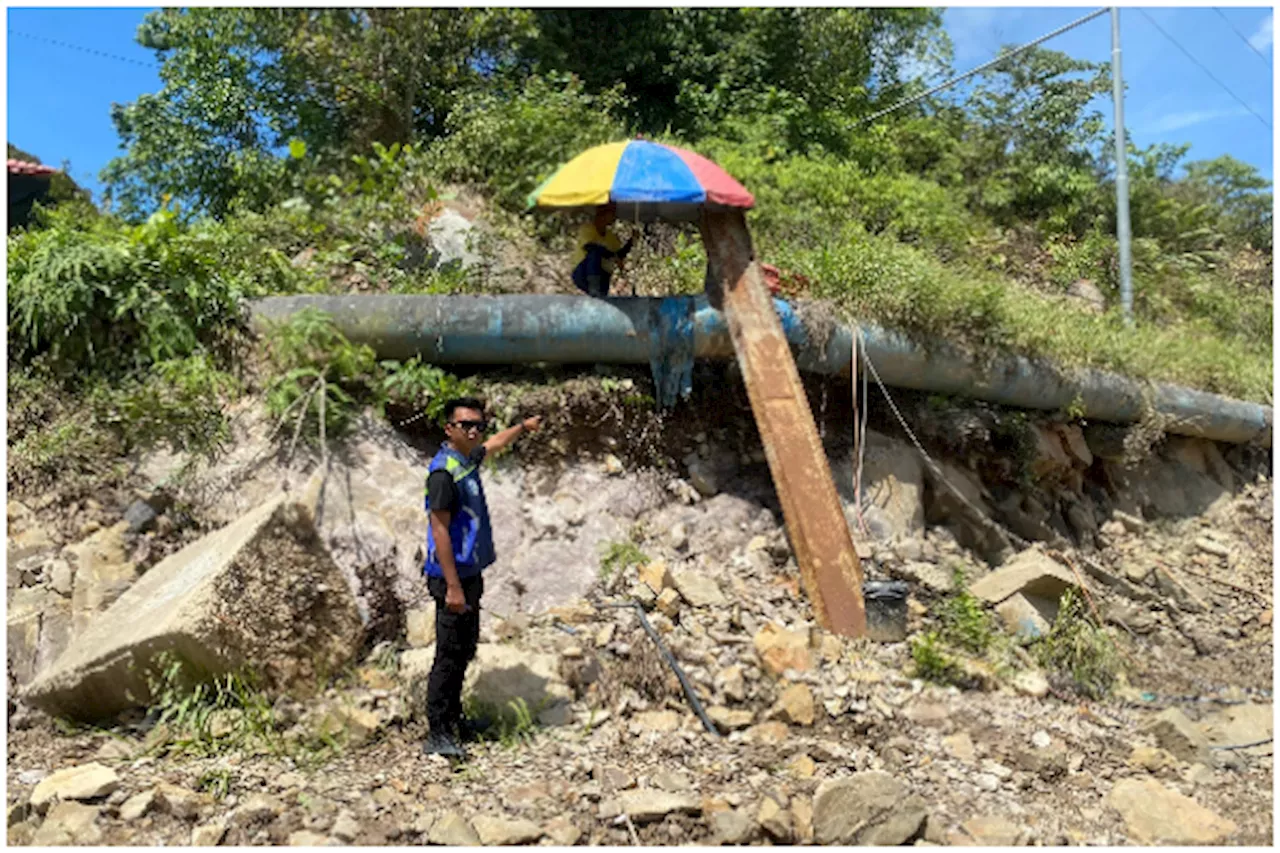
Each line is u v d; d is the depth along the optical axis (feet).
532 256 27.68
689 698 15.94
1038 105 52.49
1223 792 14.96
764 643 17.16
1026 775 14.88
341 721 14.73
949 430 24.43
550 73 37.91
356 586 17.75
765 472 22.62
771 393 20.51
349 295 21.30
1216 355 33.94
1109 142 52.44
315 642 15.76
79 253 20.04
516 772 13.75
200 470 19.10
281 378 19.97
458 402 14.57
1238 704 18.74
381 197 29.01
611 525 20.34
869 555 21.21
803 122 44.47
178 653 14.39
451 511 14.24
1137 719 17.61
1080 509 26.96
